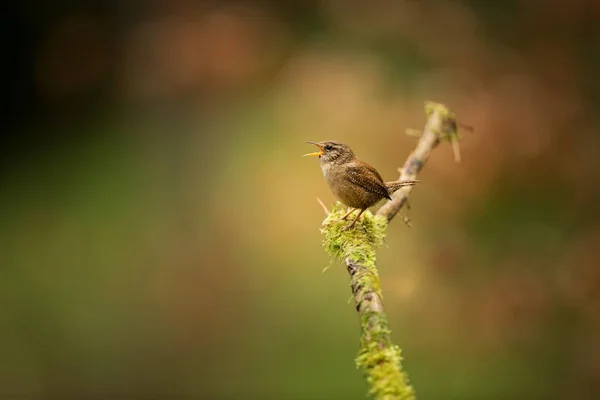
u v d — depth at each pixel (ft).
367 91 48.52
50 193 57.82
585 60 49.88
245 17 58.54
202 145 57.21
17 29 67.82
